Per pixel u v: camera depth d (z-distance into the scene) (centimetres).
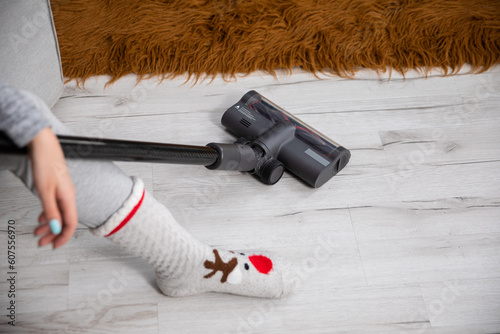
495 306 102
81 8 144
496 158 127
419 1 152
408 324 100
